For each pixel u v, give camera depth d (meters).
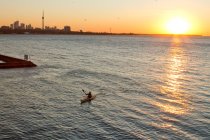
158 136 33.84
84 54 143.12
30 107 44.31
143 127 36.53
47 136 33.44
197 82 67.50
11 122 37.56
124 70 85.94
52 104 46.31
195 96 52.97
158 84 64.25
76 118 39.66
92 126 36.69
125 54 148.00
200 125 37.44
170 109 44.28
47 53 145.12
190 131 35.47
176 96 52.78
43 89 57.19
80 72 80.00
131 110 43.53
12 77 69.94
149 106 45.75
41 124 37.06
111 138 33.16
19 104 45.81
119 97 51.44
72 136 33.53
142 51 175.25
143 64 103.62
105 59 119.12
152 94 54.06
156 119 39.56
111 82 65.62
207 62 114.62
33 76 72.06
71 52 154.75
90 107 45.03
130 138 33.22
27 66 87.88
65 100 48.97
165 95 53.44
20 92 54.16
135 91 56.41
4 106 44.53
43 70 82.69
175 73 82.00
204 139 33.16
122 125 37.12
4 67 83.94
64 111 42.72
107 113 42.03
